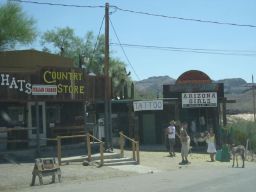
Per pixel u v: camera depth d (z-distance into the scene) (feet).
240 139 113.60
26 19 116.37
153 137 119.14
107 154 78.95
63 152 80.18
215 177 62.08
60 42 178.50
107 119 86.07
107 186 54.03
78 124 91.09
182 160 82.99
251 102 226.58
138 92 203.41
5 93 72.90
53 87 77.97
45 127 86.33
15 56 92.68
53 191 50.72
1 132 77.51
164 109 118.83
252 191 48.34
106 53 86.79
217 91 115.03
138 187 52.65
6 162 70.95
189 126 118.83
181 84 115.24
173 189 50.31
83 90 82.58
